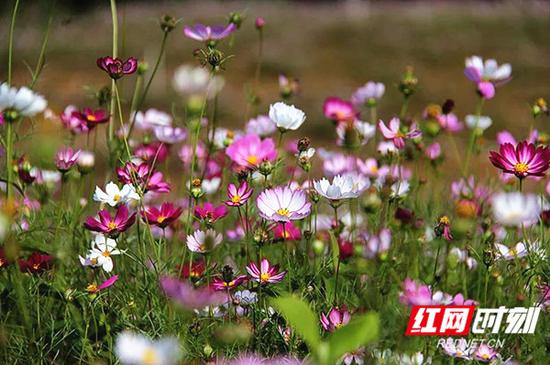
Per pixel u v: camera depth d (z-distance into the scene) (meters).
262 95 9.86
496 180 4.22
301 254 3.76
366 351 3.44
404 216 3.75
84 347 3.53
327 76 10.76
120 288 3.68
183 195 4.11
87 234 3.83
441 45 11.65
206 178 3.99
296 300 3.15
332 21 12.77
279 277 3.55
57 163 3.73
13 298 3.61
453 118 4.20
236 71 10.77
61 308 3.68
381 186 3.82
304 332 3.14
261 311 3.56
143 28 12.45
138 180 3.66
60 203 3.78
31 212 3.90
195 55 3.68
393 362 3.45
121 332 3.56
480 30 12.18
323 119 8.27
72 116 3.90
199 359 3.49
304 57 11.16
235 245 3.89
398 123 3.84
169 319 3.52
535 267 3.62
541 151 3.57
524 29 12.10
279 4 15.12
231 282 3.54
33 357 3.55
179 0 14.86
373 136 4.20
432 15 12.93
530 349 3.56
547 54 11.38
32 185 3.94
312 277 3.64
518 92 9.84
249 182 3.72
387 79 10.65
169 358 3.23
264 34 12.09
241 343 3.49
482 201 3.97
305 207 3.57
